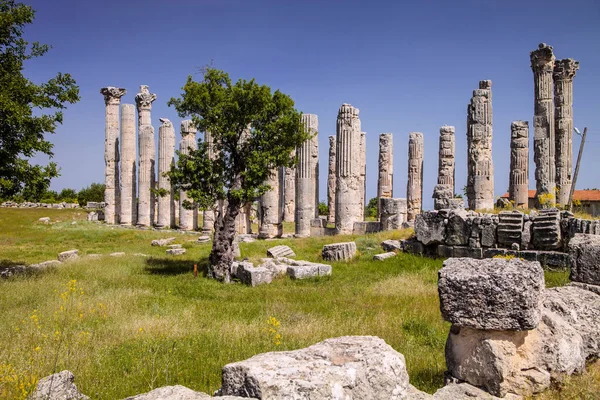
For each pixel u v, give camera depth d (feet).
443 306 20.97
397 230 80.28
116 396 22.34
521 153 92.89
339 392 14.60
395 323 34.78
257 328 34.14
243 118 62.90
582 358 21.85
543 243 54.70
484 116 85.46
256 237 114.93
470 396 19.29
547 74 98.53
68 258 79.87
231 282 59.00
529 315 19.42
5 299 43.55
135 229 134.62
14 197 56.80
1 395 20.18
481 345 20.27
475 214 63.62
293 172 157.89
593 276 29.17
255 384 14.34
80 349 28.86
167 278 60.29
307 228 108.58
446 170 102.94
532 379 19.86
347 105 100.78
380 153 128.06
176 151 65.00
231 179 64.69
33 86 55.62
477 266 21.58
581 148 84.07
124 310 40.29
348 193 100.32
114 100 152.66
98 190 248.93
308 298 46.42
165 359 26.50
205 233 122.62
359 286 51.21
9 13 54.65
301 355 17.06
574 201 98.94
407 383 16.90
